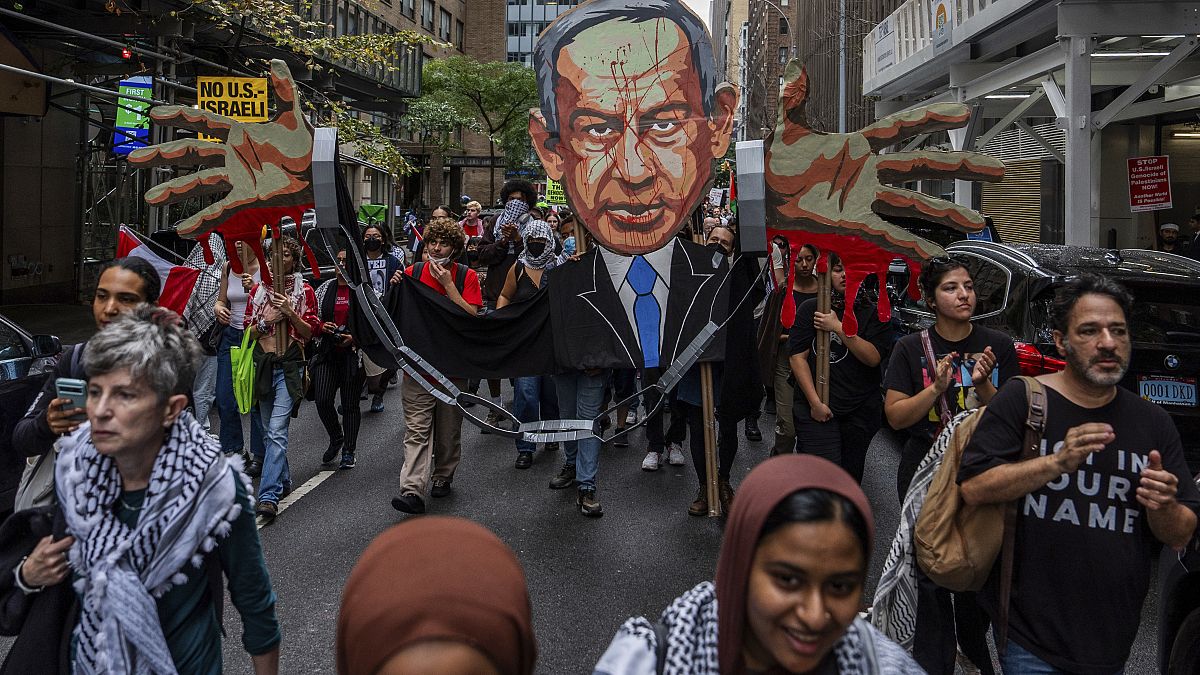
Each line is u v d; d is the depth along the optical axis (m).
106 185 19.81
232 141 5.27
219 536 2.41
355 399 7.80
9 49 12.04
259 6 13.95
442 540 1.34
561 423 6.22
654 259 5.79
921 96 19.22
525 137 50.47
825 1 42.59
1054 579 2.76
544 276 7.68
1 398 5.55
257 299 6.37
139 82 13.06
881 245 4.86
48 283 17.81
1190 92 13.91
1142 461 2.72
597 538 6.11
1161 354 5.84
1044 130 19.08
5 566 2.36
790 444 6.33
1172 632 3.52
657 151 5.64
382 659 1.22
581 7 5.61
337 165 5.24
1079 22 10.51
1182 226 16.92
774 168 4.93
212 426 9.24
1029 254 6.90
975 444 2.85
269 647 2.65
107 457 2.39
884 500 7.01
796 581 1.56
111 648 2.25
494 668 1.24
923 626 3.22
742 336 5.94
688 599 1.77
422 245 15.55
